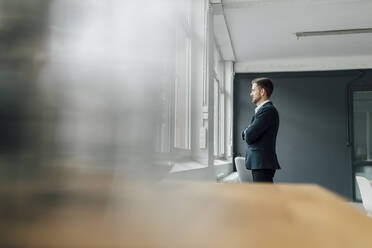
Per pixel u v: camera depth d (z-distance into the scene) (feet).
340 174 19.43
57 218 0.52
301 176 19.86
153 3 0.80
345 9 13.50
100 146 0.63
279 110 20.54
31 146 0.55
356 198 19.01
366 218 0.80
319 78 20.26
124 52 0.71
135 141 0.69
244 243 0.52
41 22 0.61
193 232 0.56
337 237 0.60
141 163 0.71
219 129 19.30
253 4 12.82
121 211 0.59
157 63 0.80
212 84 11.19
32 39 0.60
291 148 20.17
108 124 0.65
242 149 20.47
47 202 0.55
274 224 0.68
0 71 0.55
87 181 0.60
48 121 0.58
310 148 19.95
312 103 20.21
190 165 7.94
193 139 10.37
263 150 7.84
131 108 0.70
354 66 19.89
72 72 0.63
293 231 0.63
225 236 0.56
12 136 0.54
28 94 0.57
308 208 0.93
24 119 0.56
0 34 0.57
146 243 0.48
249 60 20.79
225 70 20.51
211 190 1.15
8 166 0.53
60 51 0.62
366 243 0.56
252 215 0.76
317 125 20.02
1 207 0.51
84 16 0.67
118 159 0.66
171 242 0.50
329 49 18.67
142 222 0.57
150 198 0.71
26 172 0.54
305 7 13.29
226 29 15.16
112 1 0.71
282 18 14.40
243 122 20.72
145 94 0.74
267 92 8.48
